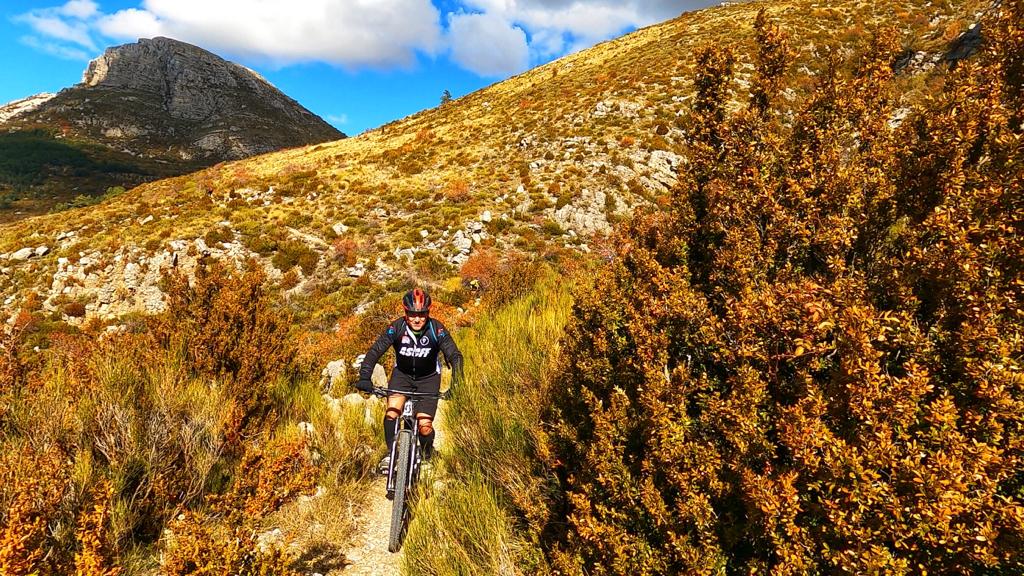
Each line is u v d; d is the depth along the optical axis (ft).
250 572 8.70
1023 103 7.84
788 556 5.55
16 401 11.78
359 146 152.66
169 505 11.41
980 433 5.39
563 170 88.84
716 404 7.02
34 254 78.07
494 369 19.98
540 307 26.86
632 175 84.99
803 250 9.00
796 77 79.10
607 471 8.06
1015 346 5.47
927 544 5.15
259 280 19.97
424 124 164.04
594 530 7.51
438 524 11.27
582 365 10.56
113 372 13.23
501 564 9.63
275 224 83.46
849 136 10.07
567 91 137.18
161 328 17.61
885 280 7.04
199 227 80.64
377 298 61.82
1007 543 4.74
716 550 6.40
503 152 109.50
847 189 8.52
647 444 7.67
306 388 19.53
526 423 14.11
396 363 13.83
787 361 7.04
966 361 5.63
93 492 9.49
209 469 12.52
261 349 17.79
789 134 10.79
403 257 70.74
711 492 6.83
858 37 92.07
